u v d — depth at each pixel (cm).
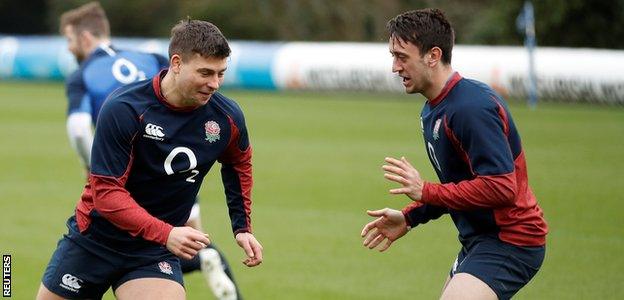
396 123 6662
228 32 12200
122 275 1814
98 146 1709
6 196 4153
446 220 3634
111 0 13100
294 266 2973
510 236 1717
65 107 7938
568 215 3612
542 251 1747
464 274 1717
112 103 1709
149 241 1744
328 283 2777
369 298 2620
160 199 1795
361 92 8694
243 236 1870
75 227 1841
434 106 1733
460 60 7888
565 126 6194
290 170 4738
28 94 9081
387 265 2981
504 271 1711
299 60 8925
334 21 12744
